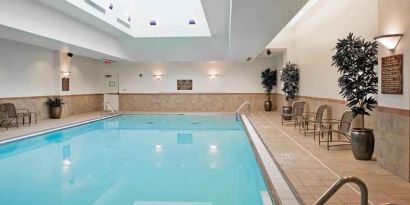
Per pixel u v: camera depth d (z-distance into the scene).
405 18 4.66
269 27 7.43
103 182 5.50
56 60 13.72
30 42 9.64
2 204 4.50
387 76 5.15
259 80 17.50
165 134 10.77
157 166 6.57
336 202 3.83
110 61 16.75
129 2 12.74
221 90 17.66
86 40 10.96
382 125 5.41
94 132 11.16
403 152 4.75
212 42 14.23
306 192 4.24
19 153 7.82
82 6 8.91
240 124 13.12
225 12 8.61
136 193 4.95
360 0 7.27
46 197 4.77
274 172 5.25
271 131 9.91
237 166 6.56
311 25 11.17
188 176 5.85
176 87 17.80
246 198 4.71
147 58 15.55
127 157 7.40
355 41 6.16
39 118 12.71
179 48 14.85
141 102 17.94
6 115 10.45
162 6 13.21
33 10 8.03
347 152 6.79
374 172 5.17
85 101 16.52
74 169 6.36
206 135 10.57
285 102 14.30
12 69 11.20
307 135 9.12
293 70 13.12
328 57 9.38
